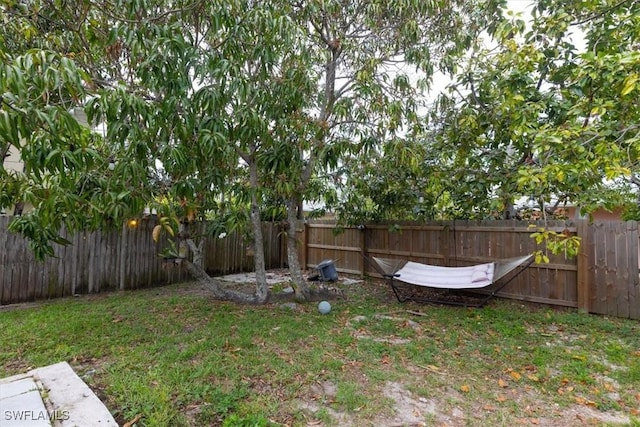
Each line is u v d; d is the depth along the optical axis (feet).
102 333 12.50
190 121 10.90
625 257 14.55
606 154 9.09
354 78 16.92
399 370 9.79
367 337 12.40
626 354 10.87
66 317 14.40
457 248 19.70
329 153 14.66
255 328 13.06
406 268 18.78
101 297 18.53
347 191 18.86
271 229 29.43
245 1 11.86
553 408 8.04
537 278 16.99
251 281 23.57
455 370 9.88
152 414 7.34
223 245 25.99
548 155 10.25
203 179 13.58
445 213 20.99
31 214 11.71
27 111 6.23
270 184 15.93
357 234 24.68
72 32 10.57
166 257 16.71
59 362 9.87
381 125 15.34
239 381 8.92
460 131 17.43
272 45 12.57
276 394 8.38
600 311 15.05
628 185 19.12
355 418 7.52
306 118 14.98
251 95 12.93
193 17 11.79
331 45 16.81
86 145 8.98
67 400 7.70
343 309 16.14
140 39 9.72
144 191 11.36
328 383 8.98
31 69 6.52
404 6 14.74
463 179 17.93
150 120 9.69
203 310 15.74
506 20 14.28
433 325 13.88
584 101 11.16
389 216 22.18
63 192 9.18
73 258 18.85
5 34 9.84
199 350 10.84
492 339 12.29
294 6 15.07
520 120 12.78
